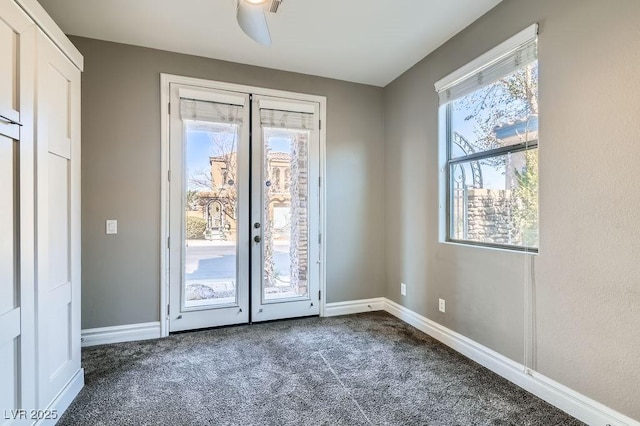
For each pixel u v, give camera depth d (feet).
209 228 10.34
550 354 6.47
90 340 9.10
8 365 4.61
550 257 6.48
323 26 8.47
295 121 11.25
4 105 4.55
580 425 5.77
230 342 9.36
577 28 5.95
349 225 12.08
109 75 9.27
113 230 9.32
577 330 5.99
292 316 11.35
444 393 6.79
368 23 8.34
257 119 10.82
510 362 7.30
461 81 8.71
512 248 7.52
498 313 7.62
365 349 8.93
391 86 11.96
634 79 5.18
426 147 10.13
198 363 8.07
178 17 8.11
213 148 10.36
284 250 11.25
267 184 11.01
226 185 10.50
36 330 5.23
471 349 8.38
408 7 7.68
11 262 4.69
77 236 6.73
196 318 10.19
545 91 6.55
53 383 5.77
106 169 9.25
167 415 6.03
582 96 5.89
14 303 4.75
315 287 11.64
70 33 8.84
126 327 9.45
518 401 6.51
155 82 9.70
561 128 6.25
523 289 7.02
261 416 6.02
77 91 6.75
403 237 11.30
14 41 4.75
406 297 11.16
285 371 7.69
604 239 5.58
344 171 11.98
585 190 5.86
